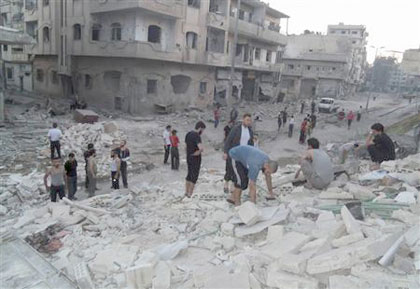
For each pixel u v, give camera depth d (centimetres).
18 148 1638
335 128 2992
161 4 2627
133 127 2283
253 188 690
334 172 885
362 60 8675
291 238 508
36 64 3869
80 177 1295
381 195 687
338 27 8812
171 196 834
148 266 450
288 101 5022
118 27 2784
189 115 2900
